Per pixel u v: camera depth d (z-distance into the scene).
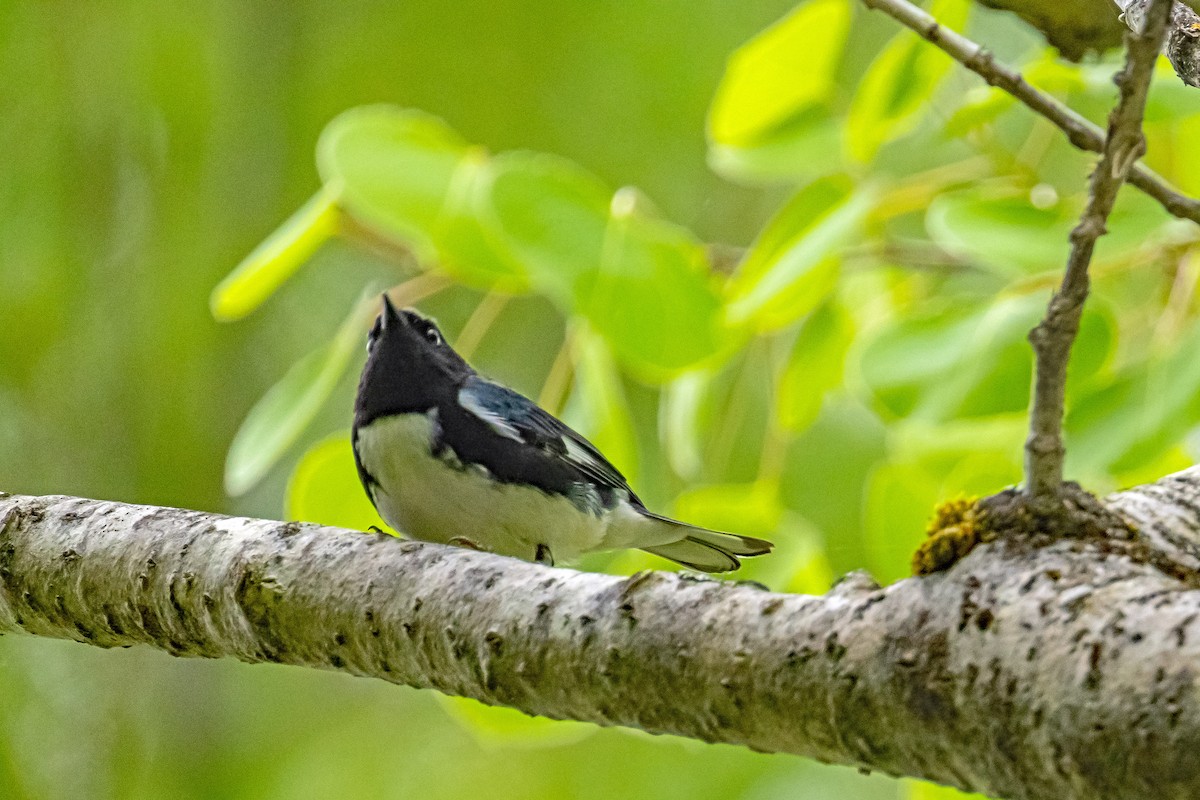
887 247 8.91
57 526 6.13
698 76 11.98
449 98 12.04
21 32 11.68
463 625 4.93
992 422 8.06
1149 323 8.45
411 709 12.50
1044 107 6.00
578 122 11.95
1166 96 7.82
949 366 7.91
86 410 11.54
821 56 9.17
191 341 11.69
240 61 12.13
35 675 11.30
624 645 4.47
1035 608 3.68
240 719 12.23
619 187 11.87
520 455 7.80
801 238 8.10
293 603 5.43
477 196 7.96
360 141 8.20
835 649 3.98
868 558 9.23
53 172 11.56
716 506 9.09
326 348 8.59
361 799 12.05
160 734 11.73
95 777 11.24
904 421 8.02
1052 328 3.89
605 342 8.30
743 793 12.10
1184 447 8.23
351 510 8.66
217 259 11.78
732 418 9.88
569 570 4.95
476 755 12.21
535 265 7.88
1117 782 3.38
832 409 11.62
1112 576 3.71
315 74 12.23
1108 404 7.83
